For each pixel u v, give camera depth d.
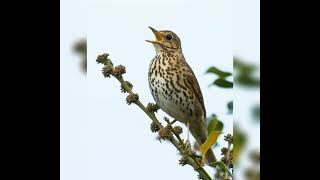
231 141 7.05
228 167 7.04
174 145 7.07
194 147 7.10
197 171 7.04
